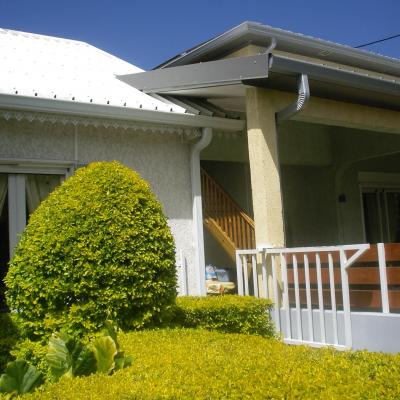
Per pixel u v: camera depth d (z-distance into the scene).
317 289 6.94
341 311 6.38
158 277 5.53
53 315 5.26
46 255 5.23
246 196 11.45
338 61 10.14
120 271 5.24
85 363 4.12
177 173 8.27
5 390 3.86
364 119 8.55
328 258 6.43
